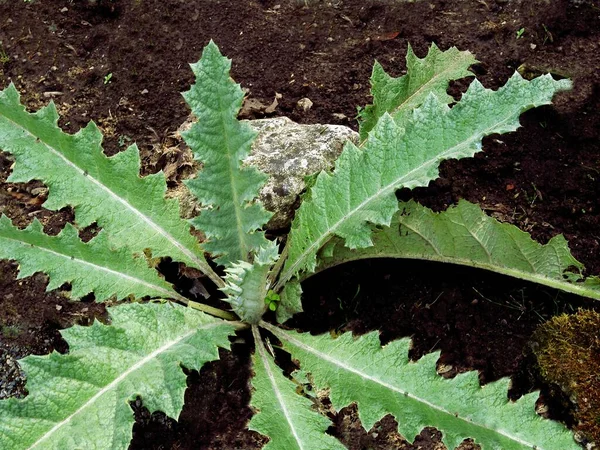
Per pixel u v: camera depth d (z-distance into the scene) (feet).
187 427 2.34
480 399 1.97
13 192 2.77
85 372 1.99
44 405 1.92
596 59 2.79
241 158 2.29
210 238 2.48
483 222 2.33
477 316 2.45
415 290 2.52
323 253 2.32
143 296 2.39
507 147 2.68
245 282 2.23
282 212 2.48
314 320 2.50
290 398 2.15
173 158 2.76
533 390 2.31
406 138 2.14
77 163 2.31
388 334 2.46
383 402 2.02
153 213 2.39
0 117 2.25
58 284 2.23
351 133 2.57
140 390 1.99
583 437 2.16
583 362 2.24
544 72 2.78
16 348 2.48
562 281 2.34
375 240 2.43
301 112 2.85
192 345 2.14
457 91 2.81
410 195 2.64
